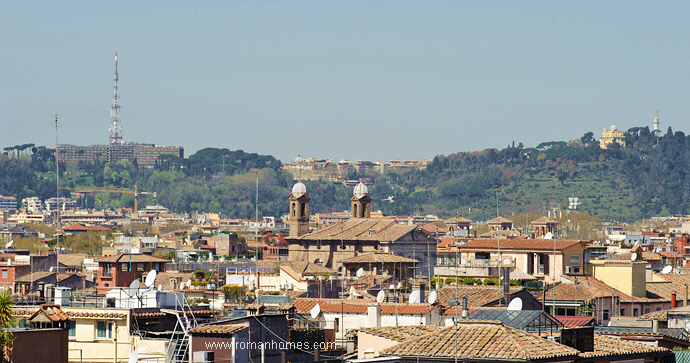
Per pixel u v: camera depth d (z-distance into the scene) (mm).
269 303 198750
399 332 131625
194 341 131375
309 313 167625
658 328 172375
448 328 116688
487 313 130750
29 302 180375
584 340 121125
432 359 109375
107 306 164500
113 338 148375
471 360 107625
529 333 115438
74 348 148875
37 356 134250
